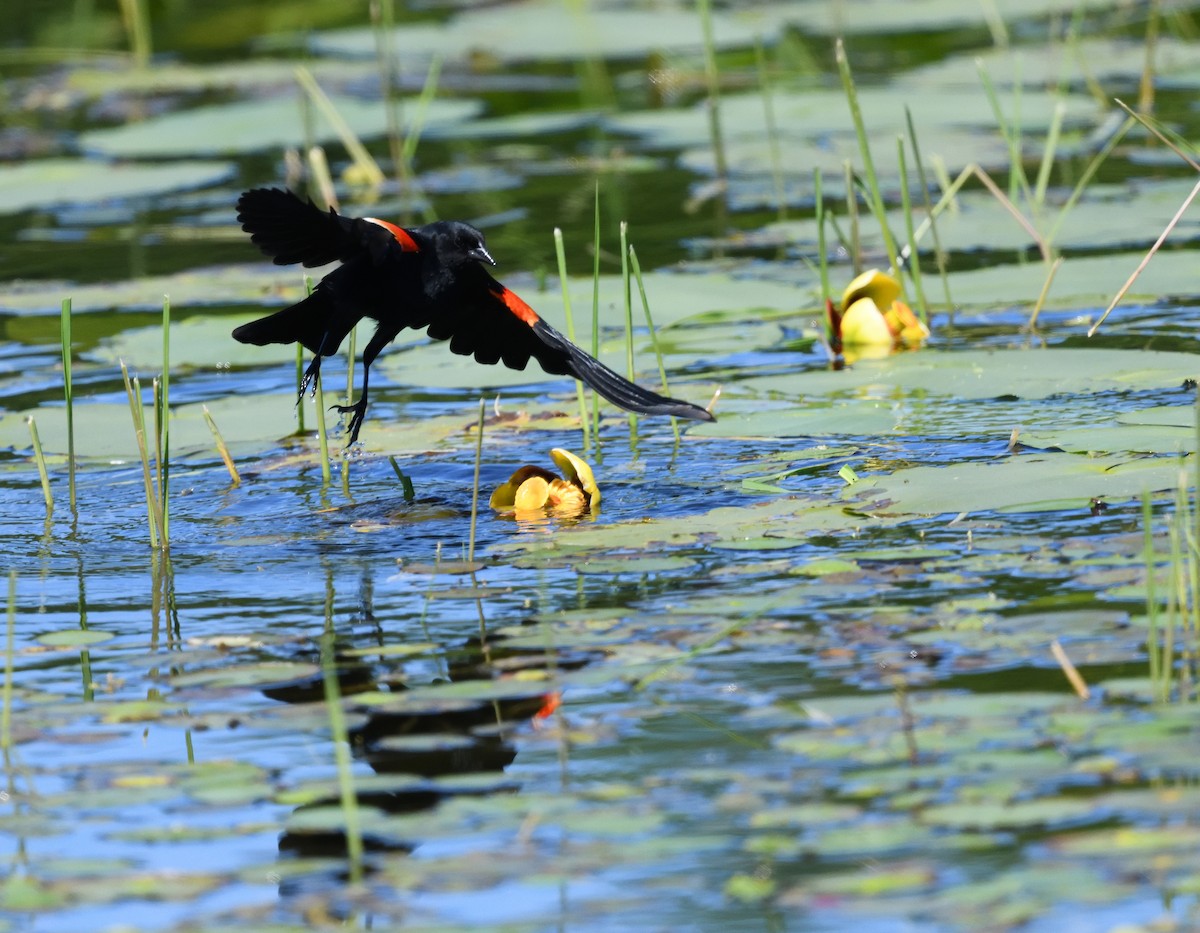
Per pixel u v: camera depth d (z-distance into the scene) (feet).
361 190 70.03
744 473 35.83
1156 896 18.54
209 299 54.19
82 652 27.14
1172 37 92.58
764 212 63.77
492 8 113.19
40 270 59.06
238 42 104.42
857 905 18.54
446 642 26.71
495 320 31.58
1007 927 18.01
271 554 32.37
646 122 80.89
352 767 22.50
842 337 47.16
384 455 39.09
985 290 50.70
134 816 21.35
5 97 91.15
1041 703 23.13
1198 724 22.11
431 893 19.22
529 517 33.81
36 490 37.60
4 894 19.42
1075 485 31.60
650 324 40.60
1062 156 69.41
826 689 24.18
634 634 26.55
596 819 20.63
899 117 77.71
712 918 18.79
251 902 19.25
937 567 28.81
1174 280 49.85
